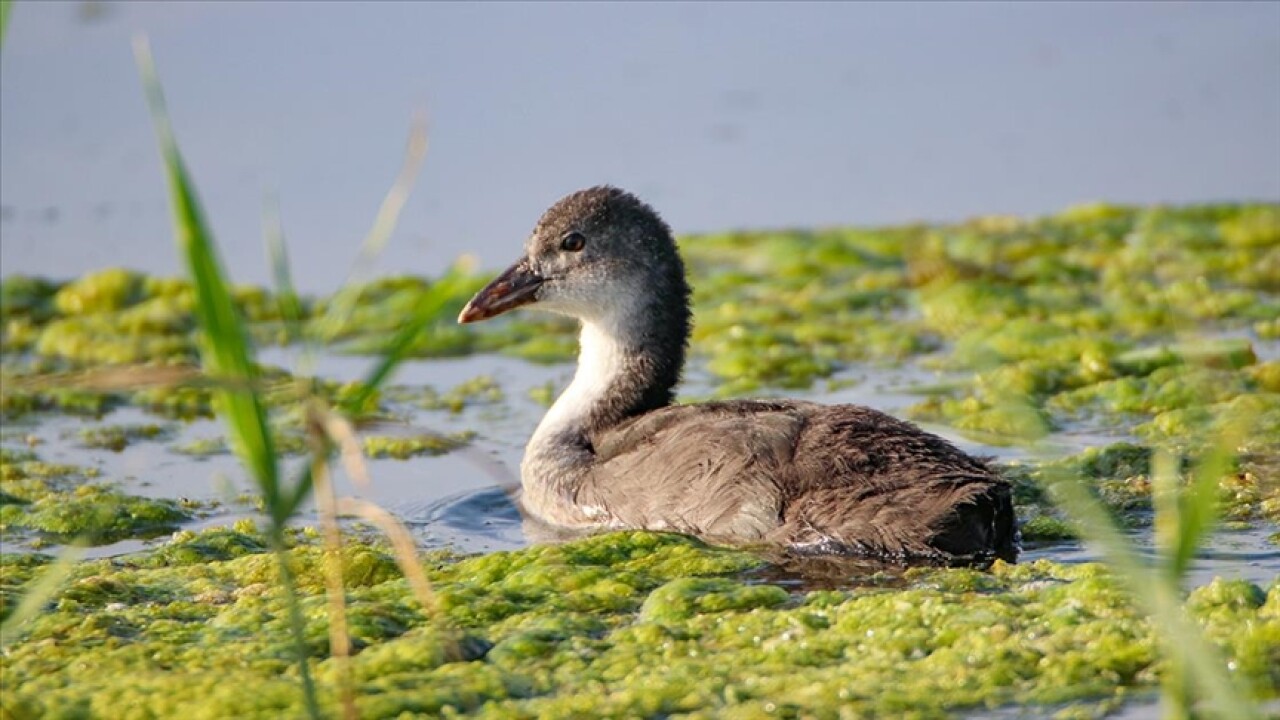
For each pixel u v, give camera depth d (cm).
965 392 1875
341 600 971
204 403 1964
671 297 1565
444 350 2188
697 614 1153
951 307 2181
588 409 1548
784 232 2530
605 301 1558
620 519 1395
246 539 1411
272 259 843
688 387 1955
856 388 1909
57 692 1023
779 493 1277
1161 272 2288
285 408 1927
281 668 1069
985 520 1238
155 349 2141
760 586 1191
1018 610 1114
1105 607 1103
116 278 2333
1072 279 2286
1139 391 1778
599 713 992
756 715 977
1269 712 948
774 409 1379
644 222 1563
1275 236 2392
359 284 870
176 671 1062
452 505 1538
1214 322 2062
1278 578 1113
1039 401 1800
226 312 810
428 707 996
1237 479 1444
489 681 1035
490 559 1295
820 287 2333
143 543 1453
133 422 1883
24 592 1240
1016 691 1002
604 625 1143
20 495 1593
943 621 1100
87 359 2133
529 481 1510
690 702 1002
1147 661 1027
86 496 1570
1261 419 1598
